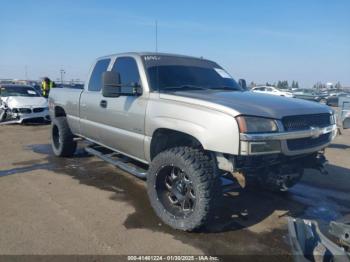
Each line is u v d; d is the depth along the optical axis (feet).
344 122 19.25
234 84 16.22
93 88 17.34
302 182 17.47
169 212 11.64
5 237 10.66
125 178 17.47
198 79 14.84
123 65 15.08
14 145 26.68
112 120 14.97
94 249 10.03
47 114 39.99
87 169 19.19
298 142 10.84
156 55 14.88
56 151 21.99
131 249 10.09
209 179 10.54
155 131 12.41
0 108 40.45
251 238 10.99
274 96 13.28
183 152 11.07
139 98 13.21
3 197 14.28
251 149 9.68
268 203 14.29
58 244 10.27
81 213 12.70
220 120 10.00
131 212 12.87
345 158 23.75
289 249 10.30
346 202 14.61
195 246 10.37
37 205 13.43
